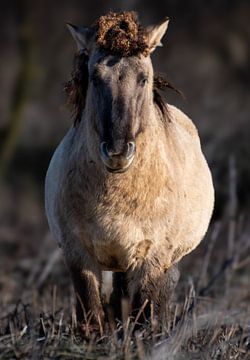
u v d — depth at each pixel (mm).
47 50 92812
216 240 47875
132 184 25047
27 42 75938
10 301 36469
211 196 29969
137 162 24859
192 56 97750
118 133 23578
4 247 50000
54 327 26141
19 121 74062
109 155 23438
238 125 59625
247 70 96250
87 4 99062
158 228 25812
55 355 23172
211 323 27219
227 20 101875
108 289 29844
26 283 39844
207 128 64000
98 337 25531
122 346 23641
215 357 24016
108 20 24750
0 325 28438
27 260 45719
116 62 24203
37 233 55094
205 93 86875
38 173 76312
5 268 44156
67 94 26469
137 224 25594
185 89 90875
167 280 27141
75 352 23391
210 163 54969
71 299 33500
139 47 24344
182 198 26672
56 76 91500
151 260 26125
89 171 25188
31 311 29891
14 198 70250
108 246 25859
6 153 73125
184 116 30828
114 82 24000
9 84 95125
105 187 25062
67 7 98125
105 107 23875
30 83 75188
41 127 83562
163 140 26047
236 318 29422
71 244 26094
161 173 25438
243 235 40750
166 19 25688
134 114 23984
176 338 23906
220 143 56719
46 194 28375
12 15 98312
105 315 28734
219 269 39531
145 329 25031
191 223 28016
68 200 25797
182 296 35531
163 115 26500
